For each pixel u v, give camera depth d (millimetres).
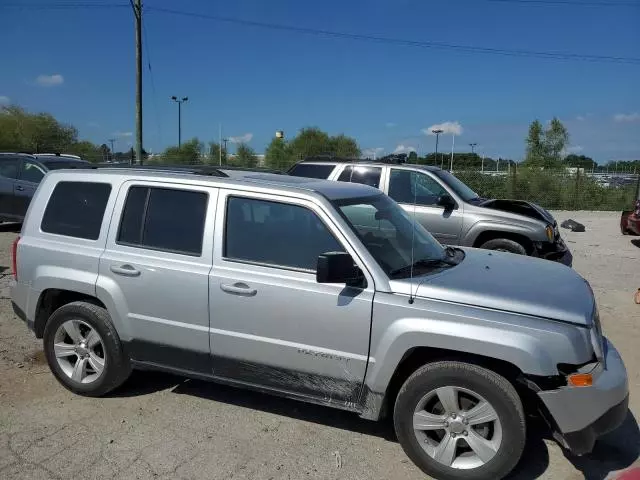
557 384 3383
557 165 29547
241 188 4148
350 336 3699
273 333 3906
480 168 27797
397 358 3588
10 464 3648
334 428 4219
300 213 3988
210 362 4168
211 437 4043
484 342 3373
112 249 4441
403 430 3631
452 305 3531
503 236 8867
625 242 13805
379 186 9484
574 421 3324
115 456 3768
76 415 4332
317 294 3775
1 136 49000
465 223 8859
